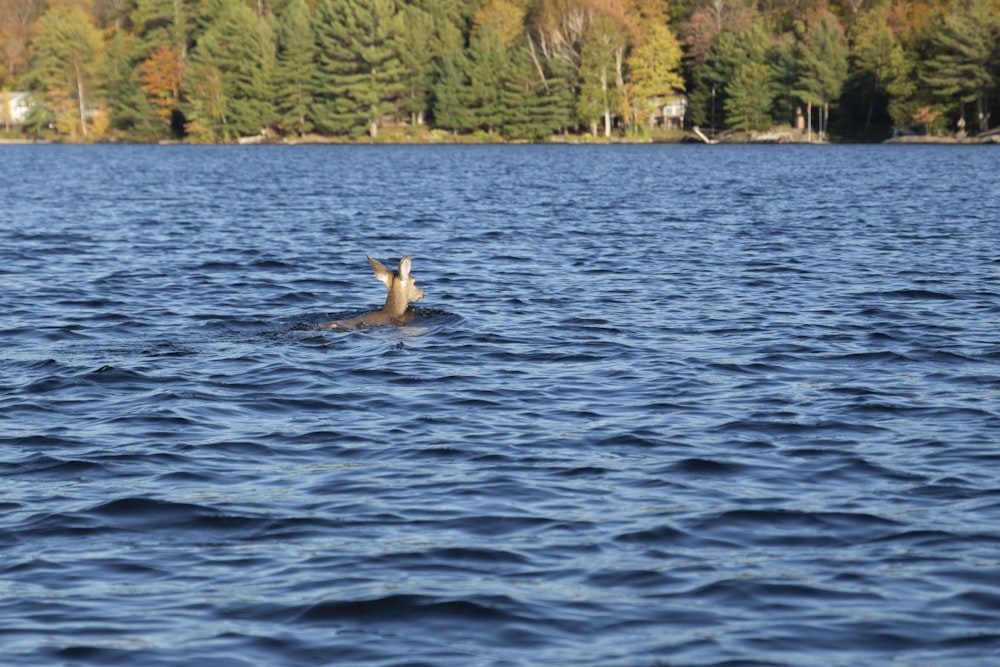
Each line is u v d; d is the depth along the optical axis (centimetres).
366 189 8500
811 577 1257
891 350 2456
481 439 1795
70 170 11600
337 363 2322
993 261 3931
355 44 19812
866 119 18888
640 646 1098
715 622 1148
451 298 3166
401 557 1313
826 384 2161
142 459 1692
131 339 2594
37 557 1321
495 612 1170
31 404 2006
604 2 19525
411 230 5228
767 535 1382
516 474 1619
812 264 3903
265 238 4856
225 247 4475
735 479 1595
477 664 1062
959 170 10544
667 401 2034
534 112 19850
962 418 1906
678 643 1103
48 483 1587
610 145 19150
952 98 17325
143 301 3142
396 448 1752
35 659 1073
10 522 1433
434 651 1090
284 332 2642
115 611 1179
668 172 10856
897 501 1500
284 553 1332
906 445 1756
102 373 2223
